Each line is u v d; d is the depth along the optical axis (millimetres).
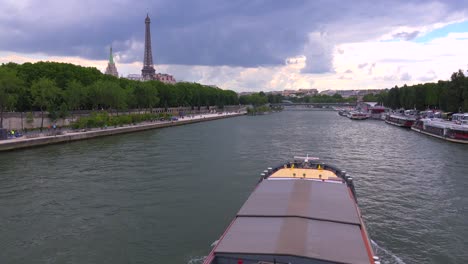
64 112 106188
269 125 157250
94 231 31516
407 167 58156
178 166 57938
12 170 54594
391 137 104750
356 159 65938
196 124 162750
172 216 34875
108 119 118250
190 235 30594
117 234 30875
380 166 59000
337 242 17094
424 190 44062
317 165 32125
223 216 34844
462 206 38062
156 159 64500
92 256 27109
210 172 53438
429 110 180000
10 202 39188
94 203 38812
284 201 21844
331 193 23469
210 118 197625
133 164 59500
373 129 134375
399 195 41969
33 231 31578
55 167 56906
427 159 65750
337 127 145000
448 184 46812
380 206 38031
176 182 47375
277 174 29172
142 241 29516
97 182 47406
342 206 21234
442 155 70375
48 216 35062
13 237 30375
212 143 88438
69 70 134125
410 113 185750
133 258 26828
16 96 92438
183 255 27219
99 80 133125
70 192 42844
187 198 40406
